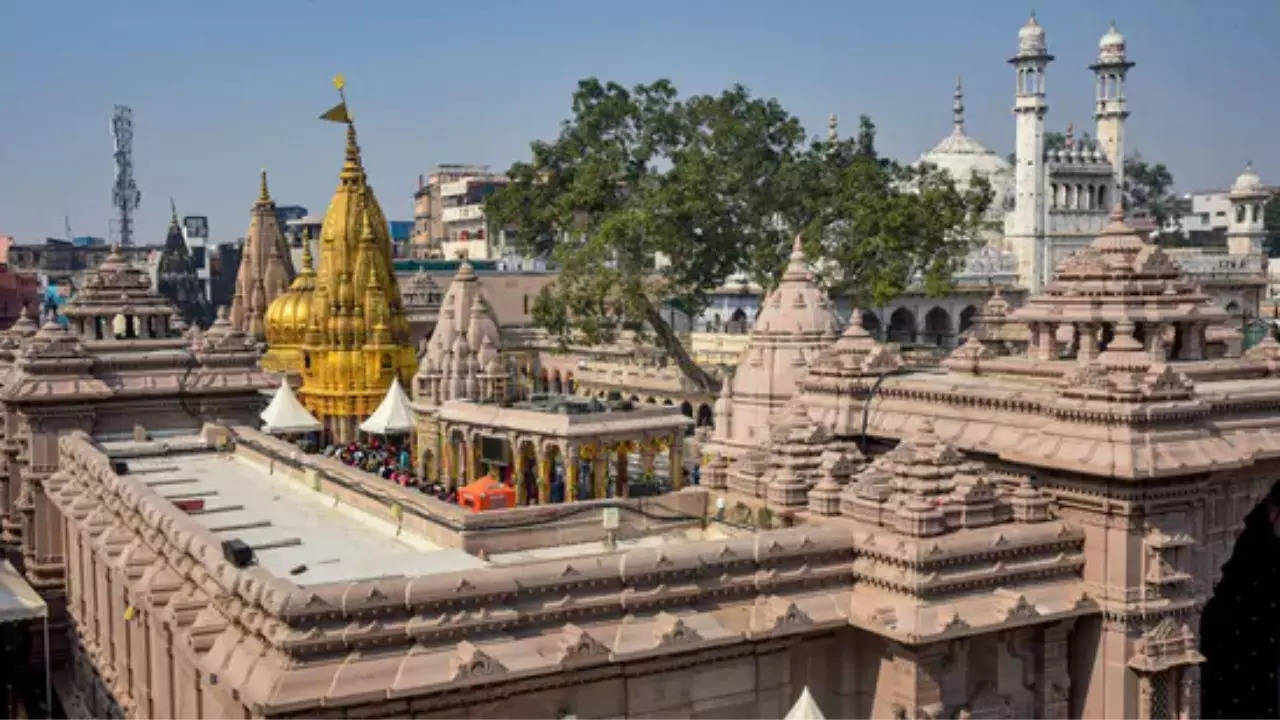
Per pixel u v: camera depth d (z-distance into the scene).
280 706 19.97
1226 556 27.88
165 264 126.06
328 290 67.88
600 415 49.75
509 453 51.50
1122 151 112.44
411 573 26.06
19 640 45.16
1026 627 26.30
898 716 25.17
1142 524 26.20
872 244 76.06
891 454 27.23
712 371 84.62
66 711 40.62
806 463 29.47
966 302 100.44
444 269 126.44
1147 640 26.34
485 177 186.25
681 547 24.27
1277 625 31.41
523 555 28.11
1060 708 26.80
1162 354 31.20
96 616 37.69
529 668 21.81
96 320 50.16
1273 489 30.66
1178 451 25.92
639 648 23.12
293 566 27.09
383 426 57.62
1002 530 26.00
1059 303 33.44
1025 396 28.39
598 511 29.69
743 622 24.59
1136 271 32.47
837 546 25.81
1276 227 150.75
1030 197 106.69
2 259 153.38
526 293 112.56
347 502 33.59
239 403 47.03
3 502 51.75
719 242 79.69
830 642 26.08
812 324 45.38
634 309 76.75
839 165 87.56
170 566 27.94
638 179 82.12
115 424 45.19
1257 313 106.19
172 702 28.14
